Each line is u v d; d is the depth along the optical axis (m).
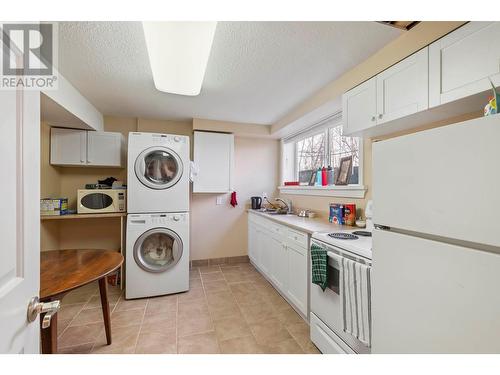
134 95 2.37
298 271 2.06
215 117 3.12
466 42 1.11
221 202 3.58
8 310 0.55
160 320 2.02
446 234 0.67
